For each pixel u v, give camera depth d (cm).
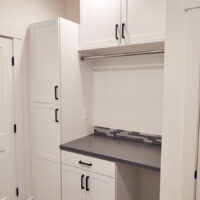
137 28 185
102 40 205
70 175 208
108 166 183
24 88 227
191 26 117
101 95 248
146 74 217
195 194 124
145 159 175
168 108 130
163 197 136
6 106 213
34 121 230
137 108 225
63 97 209
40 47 215
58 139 211
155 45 192
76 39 219
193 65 118
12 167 223
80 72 229
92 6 209
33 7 228
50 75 209
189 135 123
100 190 190
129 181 207
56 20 199
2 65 206
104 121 249
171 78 127
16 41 214
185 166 125
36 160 234
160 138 213
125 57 228
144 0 180
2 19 200
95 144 215
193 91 119
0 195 214
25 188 236
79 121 233
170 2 124
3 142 213
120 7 192
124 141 227
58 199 220
